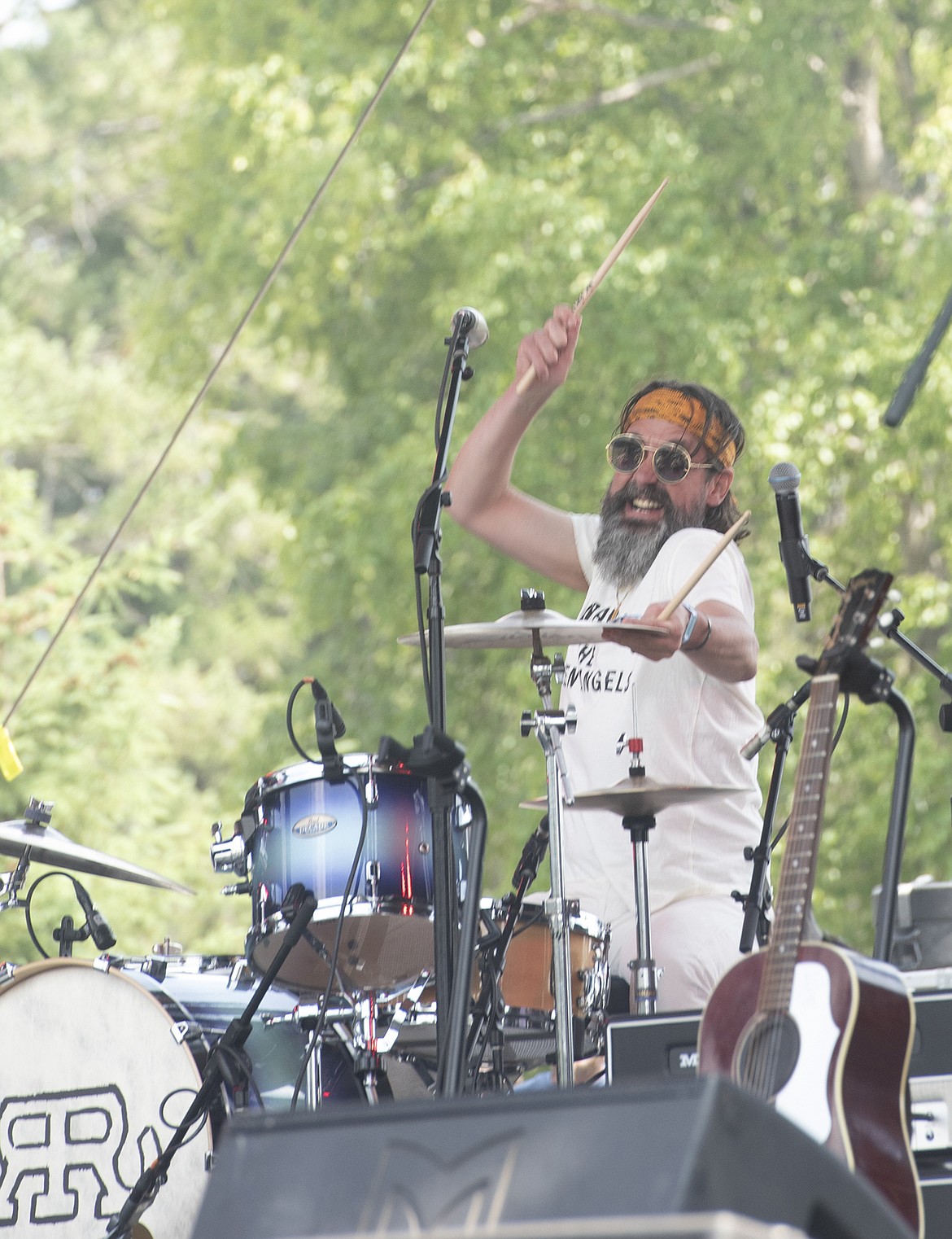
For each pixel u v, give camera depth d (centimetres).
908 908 1662
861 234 4281
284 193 4500
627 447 1606
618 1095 684
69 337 7538
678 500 1612
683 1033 1191
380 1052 1438
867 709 3772
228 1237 718
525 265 3947
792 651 4259
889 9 4306
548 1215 664
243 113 4703
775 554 3956
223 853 1500
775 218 4447
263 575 7288
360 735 4516
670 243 4106
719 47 4403
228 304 4878
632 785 1324
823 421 3872
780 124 4272
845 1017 917
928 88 4734
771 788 1294
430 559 1275
